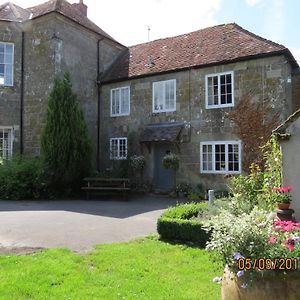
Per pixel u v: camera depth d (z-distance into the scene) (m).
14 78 16.31
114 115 17.89
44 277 4.76
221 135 14.68
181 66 15.85
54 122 14.03
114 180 14.12
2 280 4.62
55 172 13.95
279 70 13.52
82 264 5.41
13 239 7.04
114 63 19.28
